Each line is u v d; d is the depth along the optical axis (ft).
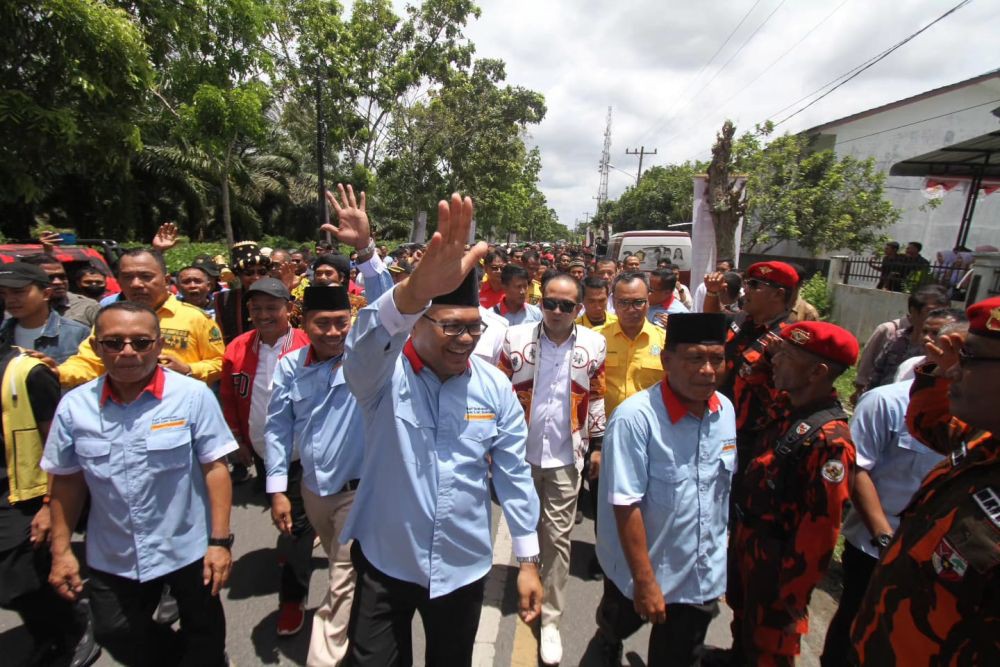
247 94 31.65
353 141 61.00
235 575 11.66
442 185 69.97
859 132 61.67
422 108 65.51
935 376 6.14
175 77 30.71
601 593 11.57
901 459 8.29
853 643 5.51
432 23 61.72
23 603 8.26
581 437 10.32
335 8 53.78
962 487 4.63
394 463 6.33
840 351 6.88
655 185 112.57
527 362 10.60
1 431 8.03
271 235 83.20
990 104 54.29
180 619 7.95
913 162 32.09
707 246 33.42
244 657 9.30
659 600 6.91
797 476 7.11
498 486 7.03
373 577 6.49
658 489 7.23
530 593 6.61
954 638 4.43
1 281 10.57
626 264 26.55
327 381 8.99
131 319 6.81
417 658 9.50
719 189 32.68
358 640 6.40
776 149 55.98
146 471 7.16
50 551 8.22
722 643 10.12
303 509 10.01
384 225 90.79
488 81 70.79
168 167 58.90
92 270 17.17
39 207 54.70
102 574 7.29
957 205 51.72
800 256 62.08
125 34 21.11
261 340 11.62
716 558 7.40
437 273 5.16
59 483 7.29
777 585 7.23
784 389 7.40
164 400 7.36
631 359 12.18
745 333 10.73
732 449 7.50
